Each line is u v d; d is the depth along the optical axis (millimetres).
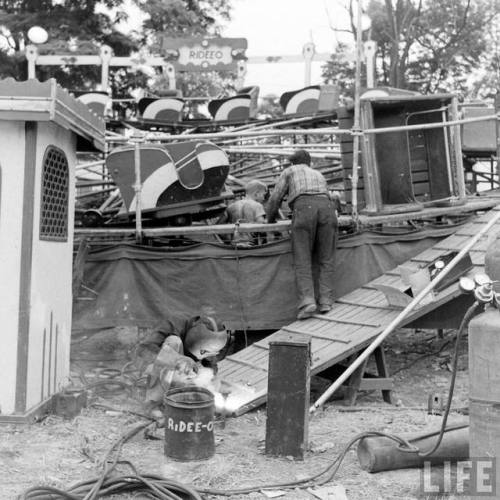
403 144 8648
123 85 27016
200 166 8008
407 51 29109
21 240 5594
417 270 6969
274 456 5008
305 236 7461
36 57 14742
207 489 4344
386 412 6363
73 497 4102
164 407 5484
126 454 5023
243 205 8664
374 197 8180
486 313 3977
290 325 7520
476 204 8438
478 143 11055
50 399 5977
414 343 9414
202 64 14906
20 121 5566
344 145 8711
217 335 6258
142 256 7828
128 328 8750
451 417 6152
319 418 6145
